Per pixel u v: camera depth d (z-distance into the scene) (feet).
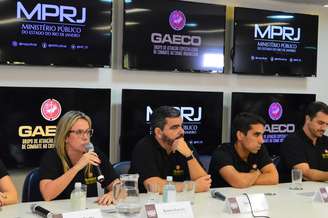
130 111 12.94
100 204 8.03
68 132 8.84
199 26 13.76
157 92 13.25
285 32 15.05
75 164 8.82
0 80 11.57
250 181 10.11
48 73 12.10
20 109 11.66
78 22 12.16
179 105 13.58
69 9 12.03
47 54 11.85
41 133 11.92
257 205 7.91
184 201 7.33
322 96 16.16
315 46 15.58
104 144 12.64
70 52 12.12
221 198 8.66
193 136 13.83
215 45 14.03
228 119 14.62
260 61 14.70
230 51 14.52
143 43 13.01
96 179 9.11
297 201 8.73
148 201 8.08
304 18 15.33
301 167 11.50
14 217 7.09
